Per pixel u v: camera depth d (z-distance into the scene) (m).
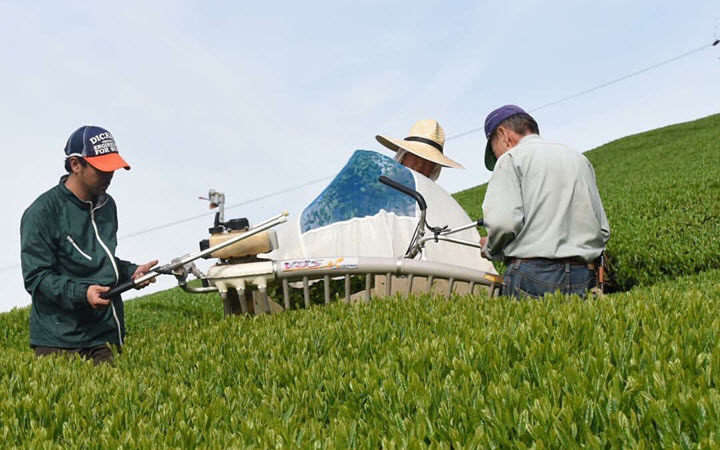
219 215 4.35
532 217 3.97
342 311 3.92
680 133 36.38
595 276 4.18
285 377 2.82
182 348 3.63
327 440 1.89
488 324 3.08
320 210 4.92
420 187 4.99
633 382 1.98
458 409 2.04
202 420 2.32
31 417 2.63
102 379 3.16
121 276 4.79
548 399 1.94
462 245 5.06
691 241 9.77
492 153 4.62
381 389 2.37
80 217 4.48
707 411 1.72
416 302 3.90
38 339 4.38
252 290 4.41
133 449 2.09
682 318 2.79
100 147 4.39
